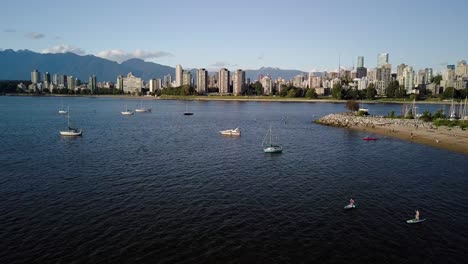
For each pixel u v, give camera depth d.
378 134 157.12
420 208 63.59
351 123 192.38
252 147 124.88
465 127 163.12
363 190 73.50
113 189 72.31
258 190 72.88
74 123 197.12
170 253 46.72
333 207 63.69
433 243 50.47
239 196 68.94
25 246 48.16
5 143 126.94
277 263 44.69
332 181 80.06
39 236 51.06
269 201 66.31
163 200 66.12
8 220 56.31
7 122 197.50
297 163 98.38
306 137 150.12
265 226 55.22
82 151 113.00
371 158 105.56
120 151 113.81
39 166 91.31
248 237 51.47
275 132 167.25
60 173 84.38
